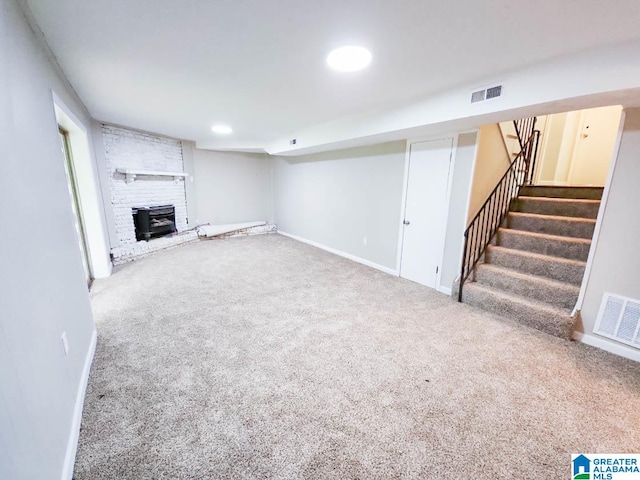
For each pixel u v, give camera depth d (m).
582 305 2.45
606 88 1.69
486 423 1.61
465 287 3.19
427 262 3.80
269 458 1.39
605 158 4.80
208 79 2.31
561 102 1.94
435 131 3.21
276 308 3.05
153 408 1.68
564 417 1.65
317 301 3.24
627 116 2.11
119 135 4.63
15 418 0.92
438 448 1.45
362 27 1.51
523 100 2.04
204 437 1.50
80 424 1.55
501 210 3.67
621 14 1.33
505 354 2.26
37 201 1.44
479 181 3.30
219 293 3.43
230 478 1.29
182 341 2.39
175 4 1.33
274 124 4.10
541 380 1.96
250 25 1.51
